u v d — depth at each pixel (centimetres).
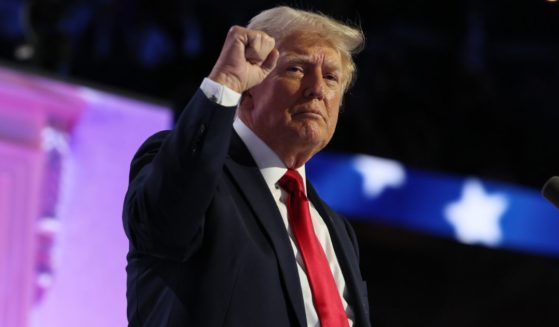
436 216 1673
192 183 564
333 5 1848
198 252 602
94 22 1672
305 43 673
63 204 1145
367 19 1902
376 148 1780
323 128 667
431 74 1978
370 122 1797
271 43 593
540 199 1748
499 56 2044
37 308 1107
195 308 587
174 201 565
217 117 570
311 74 666
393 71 1888
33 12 1416
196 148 567
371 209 1627
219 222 606
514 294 1731
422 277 1702
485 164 1880
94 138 1184
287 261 616
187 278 598
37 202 1123
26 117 1134
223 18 1814
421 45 1984
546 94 2028
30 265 1107
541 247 1734
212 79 578
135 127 1220
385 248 1694
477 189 1712
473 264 1731
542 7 2059
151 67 1711
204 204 573
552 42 2067
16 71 1139
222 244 600
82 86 1188
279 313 600
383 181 1645
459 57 2000
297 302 607
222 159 577
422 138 1847
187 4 1767
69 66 1477
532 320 1727
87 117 1183
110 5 1686
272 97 664
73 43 1577
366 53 1877
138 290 622
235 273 596
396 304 1684
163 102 1253
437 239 1719
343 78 710
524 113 1998
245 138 675
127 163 1205
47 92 1156
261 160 668
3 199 1098
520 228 1727
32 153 1129
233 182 642
